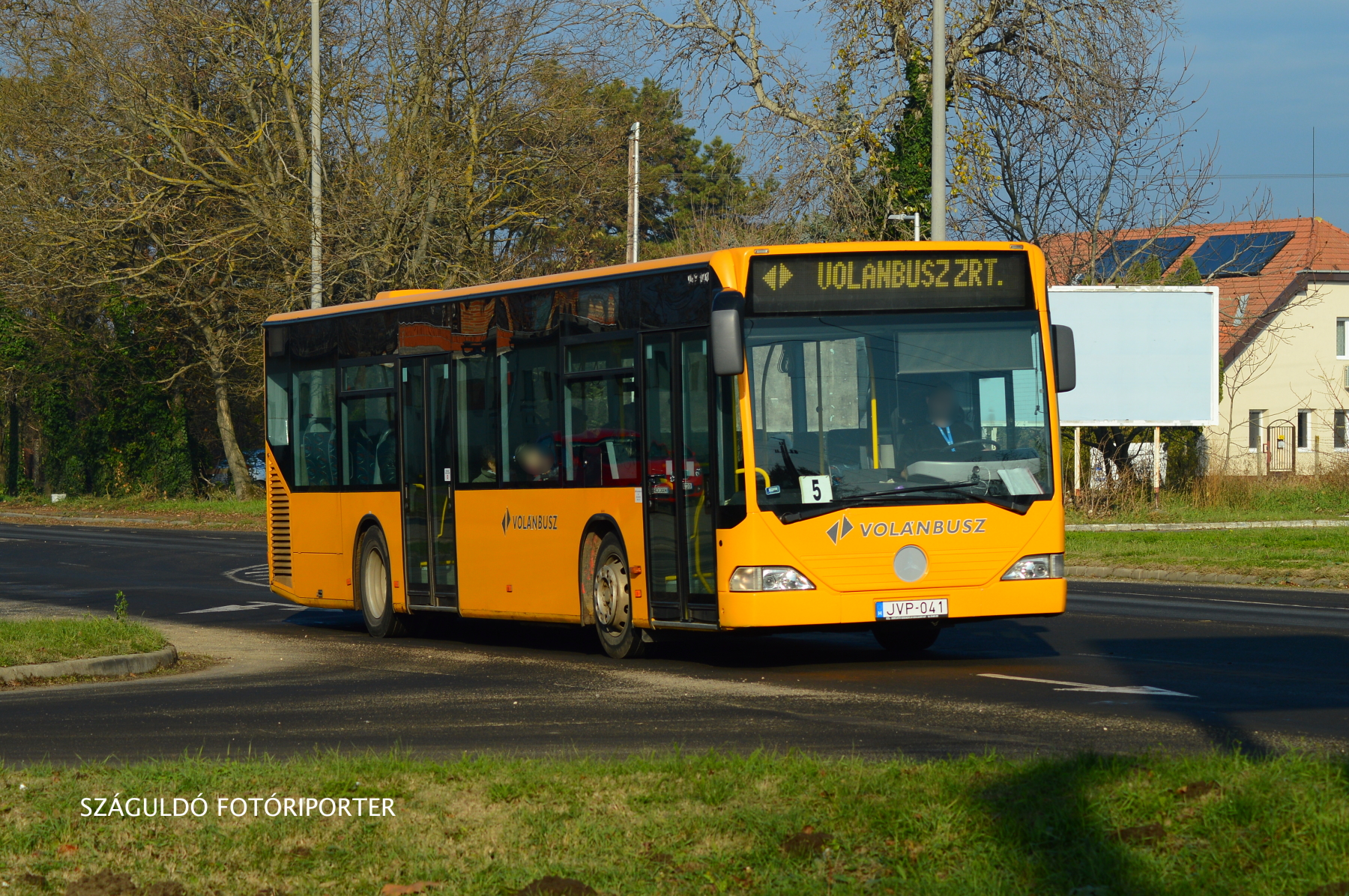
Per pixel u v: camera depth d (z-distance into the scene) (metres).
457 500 16.14
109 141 44.94
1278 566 22.95
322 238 40.50
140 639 15.12
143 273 45.44
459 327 16.11
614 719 10.32
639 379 13.55
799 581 12.35
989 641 15.20
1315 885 5.19
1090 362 34.31
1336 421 58.62
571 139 43.44
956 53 36.81
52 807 7.42
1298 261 58.47
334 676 13.68
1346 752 7.68
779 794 7.00
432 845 6.50
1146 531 30.31
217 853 6.54
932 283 12.83
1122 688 11.23
